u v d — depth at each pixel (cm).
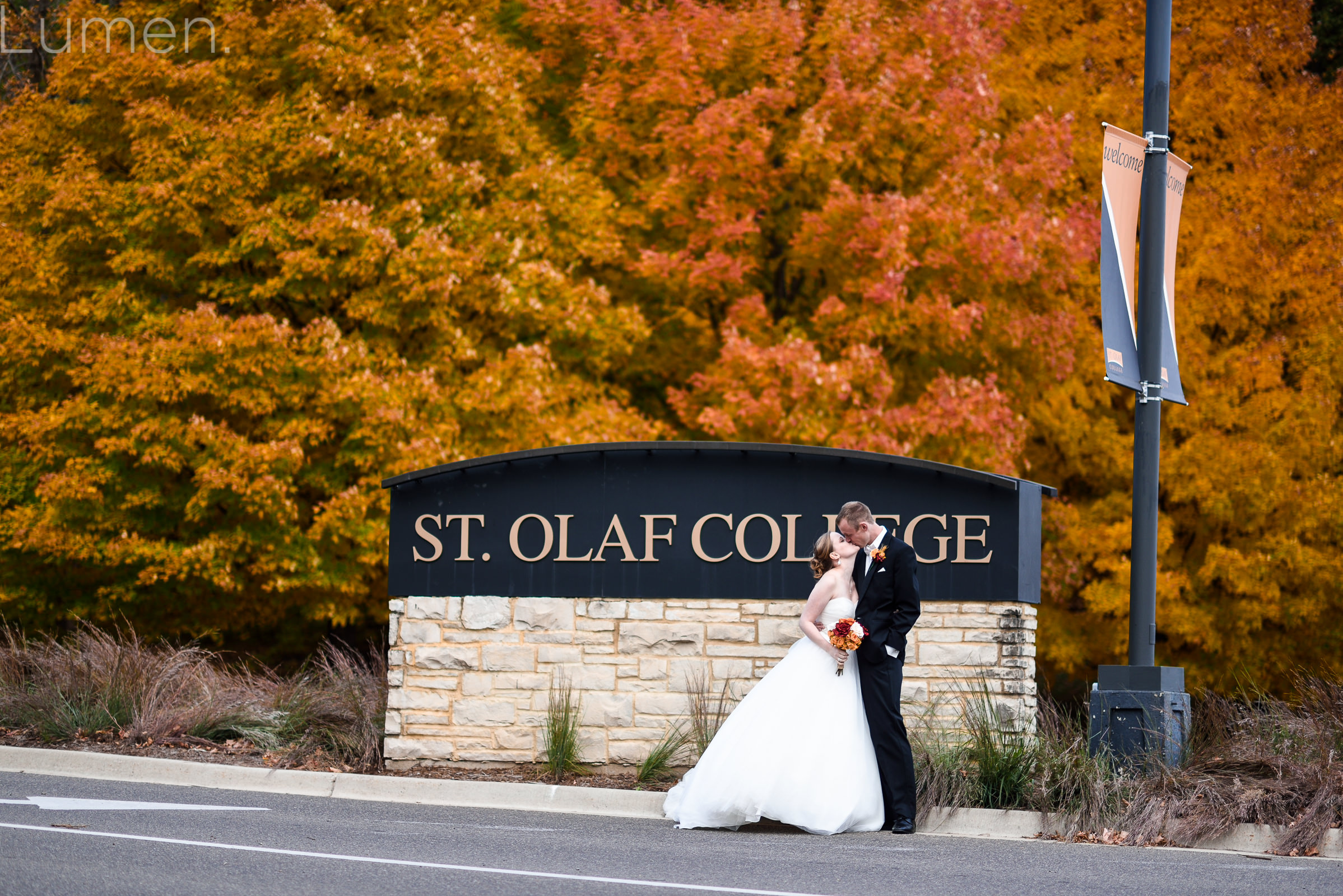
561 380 2747
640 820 1359
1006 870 1070
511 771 1619
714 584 1612
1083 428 2895
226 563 2509
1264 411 2808
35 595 2709
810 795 1252
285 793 1473
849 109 2686
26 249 2600
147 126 2561
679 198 2727
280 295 2666
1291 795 1293
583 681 1622
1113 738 1391
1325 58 3644
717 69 2794
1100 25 3086
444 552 1661
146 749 1655
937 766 1389
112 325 2625
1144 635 1432
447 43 2648
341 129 2538
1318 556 2742
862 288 2666
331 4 2711
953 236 2642
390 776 1573
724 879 996
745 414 2553
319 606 2583
